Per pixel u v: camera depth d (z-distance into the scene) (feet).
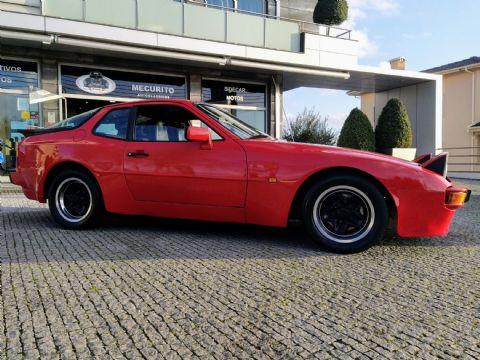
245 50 39.99
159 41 36.14
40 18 31.83
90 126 15.12
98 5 34.68
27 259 10.95
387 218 11.40
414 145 54.95
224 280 9.36
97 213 14.76
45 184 15.44
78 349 6.26
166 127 13.93
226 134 13.07
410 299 8.29
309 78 48.65
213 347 6.34
